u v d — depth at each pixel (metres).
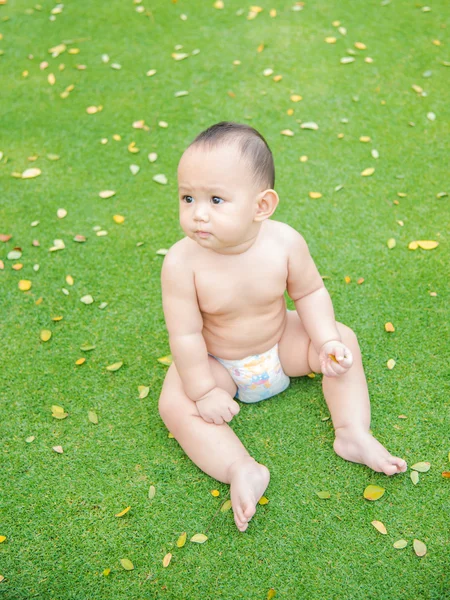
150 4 2.53
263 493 1.29
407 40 2.26
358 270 1.61
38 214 1.78
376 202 1.75
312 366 1.36
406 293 1.56
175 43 2.33
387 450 1.32
